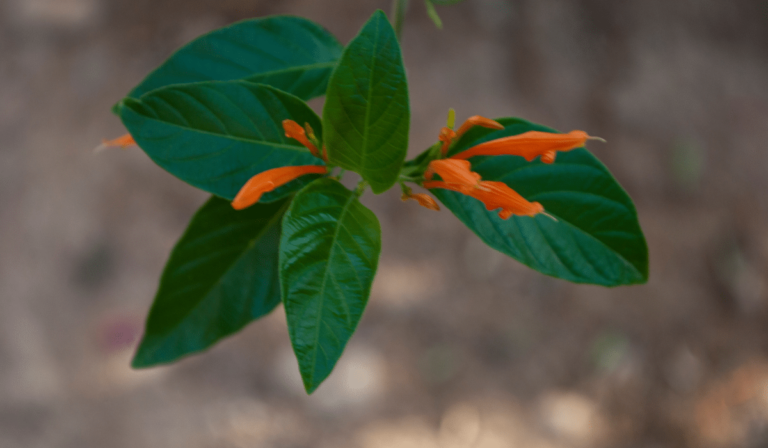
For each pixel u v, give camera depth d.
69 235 1.94
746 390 2.02
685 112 2.36
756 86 2.53
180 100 0.63
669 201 2.23
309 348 0.61
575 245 0.66
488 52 2.15
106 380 1.81
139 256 1.94
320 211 0.62
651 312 2.08
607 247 0.65
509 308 2.03
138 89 0.66
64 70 2.11
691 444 1.92
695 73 2.45
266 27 0.68
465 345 1.96
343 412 1.83
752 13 2.70
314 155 0.64
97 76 2.07
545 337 2.01
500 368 1.95
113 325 1.86
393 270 2.02
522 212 0.63
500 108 2.10
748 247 2.25
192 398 1.81
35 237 1.94
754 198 2.32
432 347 1.95
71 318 1.88
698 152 2.31
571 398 1.94
